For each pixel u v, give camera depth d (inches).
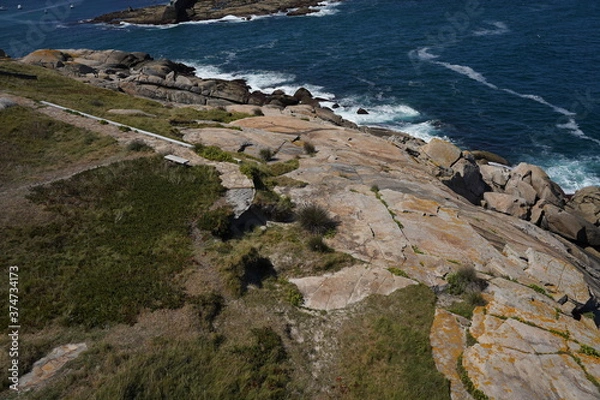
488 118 1990.7
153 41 3676.2
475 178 1358.3
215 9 4633.4
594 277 990.4
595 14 3376.0
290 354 538.0
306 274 671.1
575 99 2092.8
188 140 1089.4
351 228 787.4
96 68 2482.8
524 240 914.7
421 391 483.8
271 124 1363.2
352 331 577.0
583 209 1385.3
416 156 1370.6
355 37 3366.1
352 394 491.2
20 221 684.1
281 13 4431.6
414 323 584.1
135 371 449.7
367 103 2196.1
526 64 2551.7
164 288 586.6
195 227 724.0
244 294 616.7
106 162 887.7
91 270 606.9
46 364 456.1
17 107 1111.6
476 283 658.8
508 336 547.2
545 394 470.3
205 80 2342.5
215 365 486.6
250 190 811.4
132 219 722.2
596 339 561.6
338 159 1113.4
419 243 759.7
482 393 474.3
